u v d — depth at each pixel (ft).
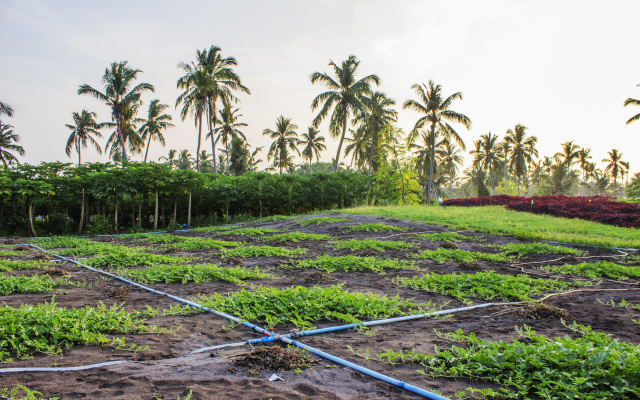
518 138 211.41
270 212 99.40
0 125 130.52
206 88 115.85
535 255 41.11
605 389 10.44
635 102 110.93
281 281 28.19
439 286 25.49
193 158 238.48
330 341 15.26
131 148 144.56
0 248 48.98
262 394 10.39
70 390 10.24
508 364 11.94
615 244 45.57
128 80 121.19
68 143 152.25
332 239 55.21
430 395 10.50
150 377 11.18
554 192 244.22
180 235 68.80
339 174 104.78
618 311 20.35
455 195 374.43
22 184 72.02
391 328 17.24
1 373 11.01
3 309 15.55
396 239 53.98
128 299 21.99
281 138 172.86
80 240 58.95
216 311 18.89
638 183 99.96
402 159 121.80
